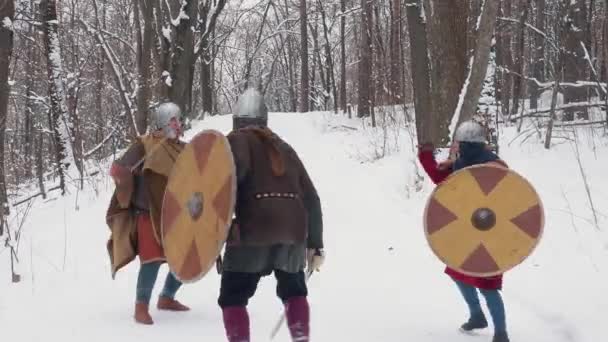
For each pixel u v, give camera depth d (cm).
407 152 1443
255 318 577
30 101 2142
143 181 568
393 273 717
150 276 562
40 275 757
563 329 543
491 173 512
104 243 913
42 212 1249
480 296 637
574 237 741
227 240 428
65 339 527
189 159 456
